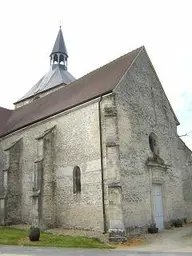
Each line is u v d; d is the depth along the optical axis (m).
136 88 19.16
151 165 18.28
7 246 13.27
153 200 18.20
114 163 15.66
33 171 20.78
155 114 20.55
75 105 18.64
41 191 18.19
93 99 17.72
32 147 21.38
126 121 17.45
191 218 21.98
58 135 19.52
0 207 20.89
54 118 20.08
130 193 16.34
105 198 15.95
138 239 15.11
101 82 19.39
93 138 17.36
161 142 20.45
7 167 21.53
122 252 11.60
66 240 14.34
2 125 26.77
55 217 18.39
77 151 18.09
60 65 39.50
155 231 16.98
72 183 17.92
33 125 21.56
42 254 11.02
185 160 22.84
